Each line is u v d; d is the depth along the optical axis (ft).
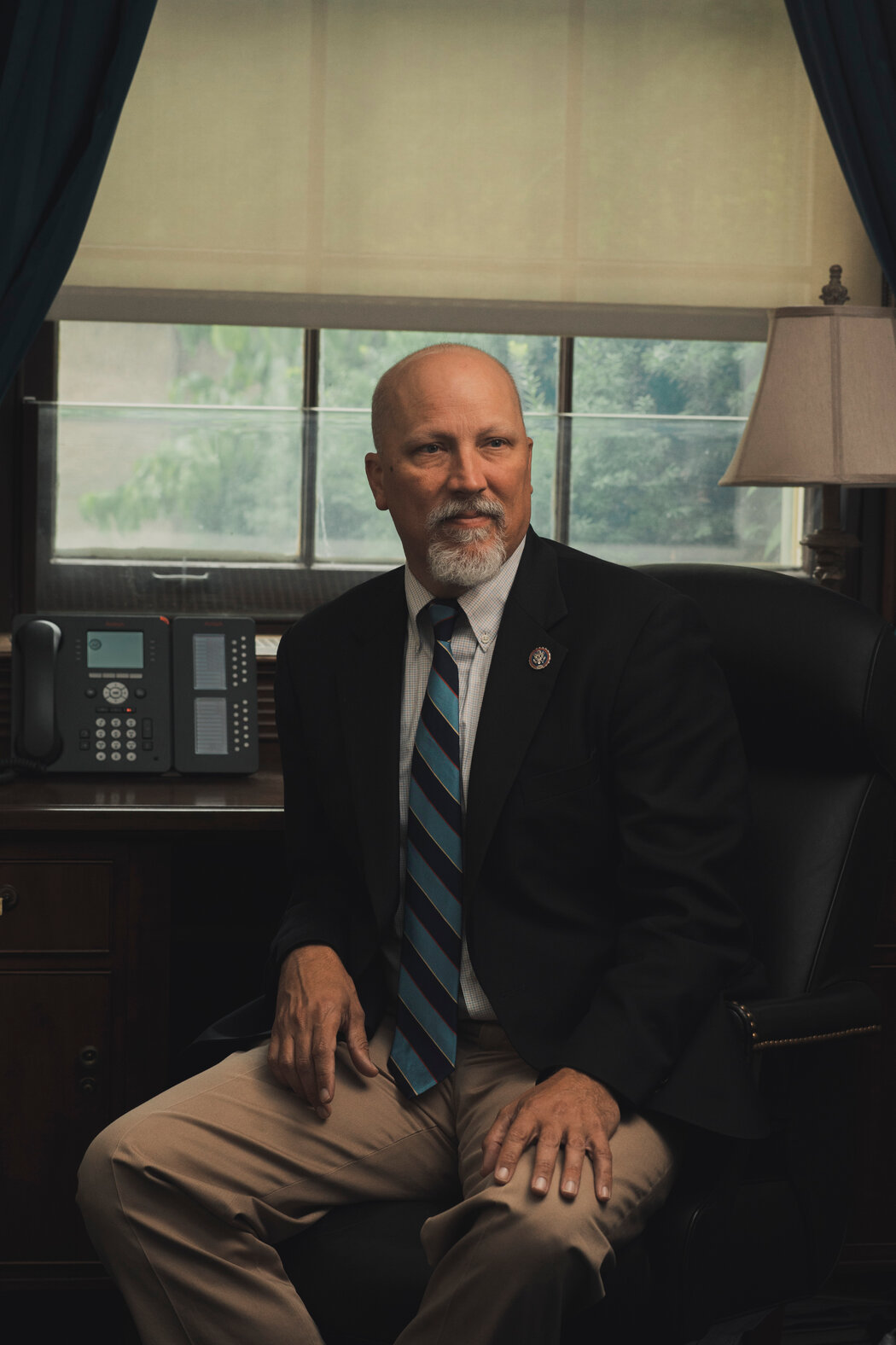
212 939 7.47
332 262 8.23
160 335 8.29
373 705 5.32
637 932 4.73
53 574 8.29
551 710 4.98
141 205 8.07
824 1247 4.78
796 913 5.05
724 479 7.45
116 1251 4.59
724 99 8.39
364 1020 5.11
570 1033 4.83
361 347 8.46
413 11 8.17
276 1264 4.58
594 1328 4.21
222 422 8.34
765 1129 4.43
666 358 8.63
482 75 8.24
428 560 5.12
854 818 5.10
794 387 7.16
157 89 8.04
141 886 6.03
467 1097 4.92
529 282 8.36
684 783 4.83
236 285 8.18
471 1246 4.07
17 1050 6.01
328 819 5.49
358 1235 4.63
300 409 8.39
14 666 6.82
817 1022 4.64
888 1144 6.35
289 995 5.02
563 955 4.90
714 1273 4.40
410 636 5.44
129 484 8.31
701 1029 4.56
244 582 8.45
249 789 6.51
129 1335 6.57
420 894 5.02
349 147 8.20
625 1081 4.33
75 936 6.02
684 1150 4.59
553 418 8.55
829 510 7.57
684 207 8.41
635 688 4.91
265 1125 4.82
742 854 4.85
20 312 7.32
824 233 8.50
